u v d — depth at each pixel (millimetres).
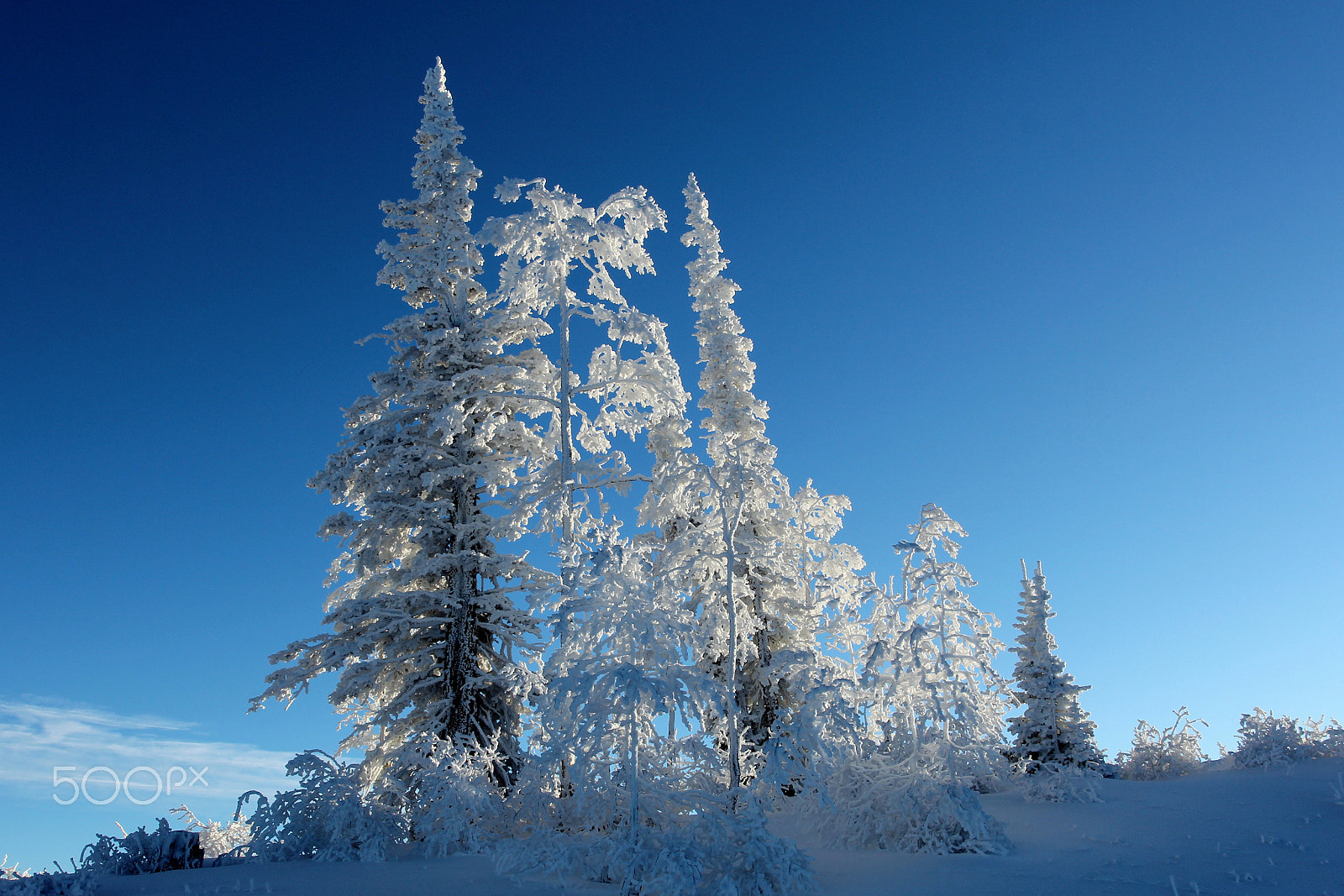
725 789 14164
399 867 12578
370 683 19172
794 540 25438
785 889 10508
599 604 12445
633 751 11625
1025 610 22938
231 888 10539
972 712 14469
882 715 16812
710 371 24781
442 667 19938
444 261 22562
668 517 23438
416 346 22828
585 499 20844
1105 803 16484
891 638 16531
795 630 22766
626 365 22531
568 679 11773
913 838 13523
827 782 15328
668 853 10648
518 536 21125
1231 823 13578
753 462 20953
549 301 22594
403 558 22000
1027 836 14102
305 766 14570
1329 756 19141
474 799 14859
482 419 22891
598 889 10797
